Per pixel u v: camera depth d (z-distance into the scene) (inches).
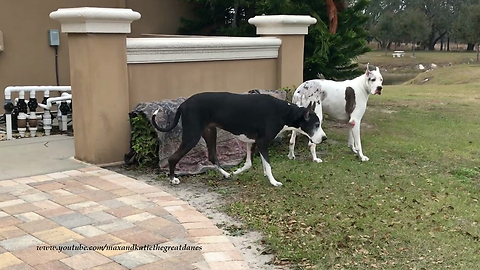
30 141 306.0
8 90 315.9
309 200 213.8
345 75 442.3
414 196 221.6
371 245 168.9
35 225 172.1
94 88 251.4
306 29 353.4
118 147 265.1
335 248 166.2
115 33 254.7
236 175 249.1
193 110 228.4
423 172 263.3
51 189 212.7
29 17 374.6
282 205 207.2
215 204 209.3
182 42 285.6
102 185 219.8
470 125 405.7
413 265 154.8
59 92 395.2
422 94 667.4
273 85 348.2
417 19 1988.2
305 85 282.0
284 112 232.2
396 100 573.9
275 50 343.6
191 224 177.8
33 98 323.3
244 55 323.9
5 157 266.4
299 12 415.5
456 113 470.9
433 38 2434.8
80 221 176.7
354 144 298.8
